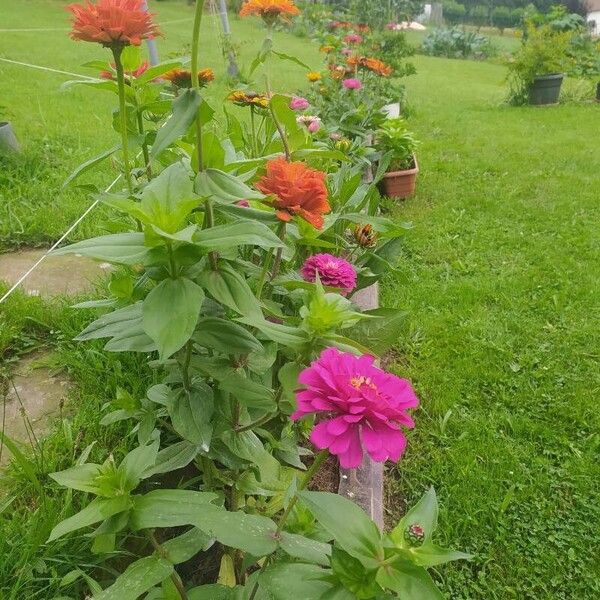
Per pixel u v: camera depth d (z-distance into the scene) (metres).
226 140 1.75
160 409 1.73
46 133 4.96
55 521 1.64
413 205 4.68
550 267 3.71
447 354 2.87
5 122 4.46
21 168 4.15
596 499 2.13
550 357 2.88
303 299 1.71
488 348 2.92
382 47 7.95
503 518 2.05
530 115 8.41
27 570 1.55
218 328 1.32
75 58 8.66
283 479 1.68
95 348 2.41
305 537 1.35
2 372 2.39
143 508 1.14
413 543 1.03
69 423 2.07
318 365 1.04
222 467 1.91
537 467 2.26
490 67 15.89
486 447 2.33
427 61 16.41
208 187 1.28
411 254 3.89
